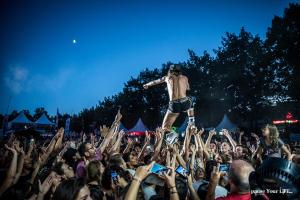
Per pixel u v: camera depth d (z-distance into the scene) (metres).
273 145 5.90
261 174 2.31
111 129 6.93
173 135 6.86
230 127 27.30
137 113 52.50
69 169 4.91
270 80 37.53
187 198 3.68
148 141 7.37
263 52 39.44
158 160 6.11
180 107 7.20
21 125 33.12
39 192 3.93
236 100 40.88
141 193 3.70
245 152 8.02
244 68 40.28
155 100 50.44
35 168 4.62
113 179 4.25
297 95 34.19
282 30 35.28
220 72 41.66
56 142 6.74
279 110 38.47
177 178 4.38
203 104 42.28
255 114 39.25
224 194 3.98
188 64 45.75
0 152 6.86
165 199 3.50
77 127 68.50
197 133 6.66
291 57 33.81
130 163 6.89
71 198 3.24
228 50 42.09
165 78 7.64
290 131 36.19
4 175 4.14
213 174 3.22
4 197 3.79
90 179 4.29
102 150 6.54
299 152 6.17
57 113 34.28
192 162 4.69
